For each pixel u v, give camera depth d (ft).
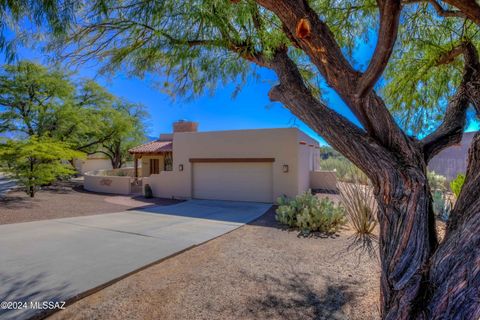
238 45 10.99
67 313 10.57
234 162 42.39
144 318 10.26
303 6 7.48
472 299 5.15
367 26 12.79
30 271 14.23
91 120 61.41
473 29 11.84
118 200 44.60
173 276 14.05
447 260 5.62
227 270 14.82
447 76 13.46
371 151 7.34
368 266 15.01
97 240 20.35
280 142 39.34
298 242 20.06
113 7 9.30
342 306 10.94
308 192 29.25
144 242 19.89
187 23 10.09
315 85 13.88
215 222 27.14
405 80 14.01
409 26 13.38
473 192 5.95
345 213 24.25
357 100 7.11
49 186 60.29
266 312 10.65
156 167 70.85
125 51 11.35
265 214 31.55
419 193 6.85
